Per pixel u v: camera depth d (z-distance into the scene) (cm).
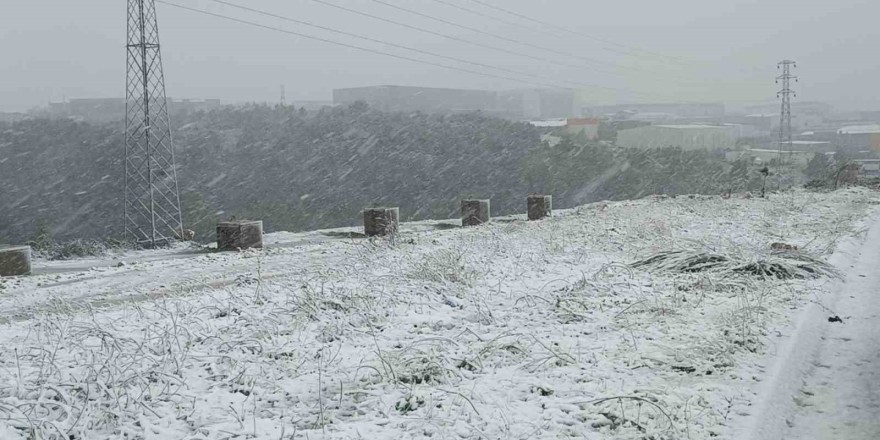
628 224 2239
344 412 657
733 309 1045
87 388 656
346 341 886
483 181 7450
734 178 6681
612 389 701
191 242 2648
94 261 2131
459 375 744
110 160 7169
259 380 732
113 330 896
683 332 915
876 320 1029
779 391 705
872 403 691
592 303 1094
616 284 1244
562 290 1205
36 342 877
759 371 765
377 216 2622
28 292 1439
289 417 642
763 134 16425
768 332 918
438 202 7156
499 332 934
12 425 597
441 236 2198
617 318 1001
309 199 7306
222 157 7944
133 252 2370
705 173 7300
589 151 7938
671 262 1436
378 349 814
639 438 586
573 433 596
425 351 816
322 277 1297
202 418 634
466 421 619
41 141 7475
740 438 585
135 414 634
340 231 2812
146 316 1008
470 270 1365
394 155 7925
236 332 895
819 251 1595
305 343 859
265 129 8688
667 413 621
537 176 7412
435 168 7700
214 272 1669
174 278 1602
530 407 655
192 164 7750
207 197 7231
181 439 595
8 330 971
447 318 1005
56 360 777
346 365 783
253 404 672
